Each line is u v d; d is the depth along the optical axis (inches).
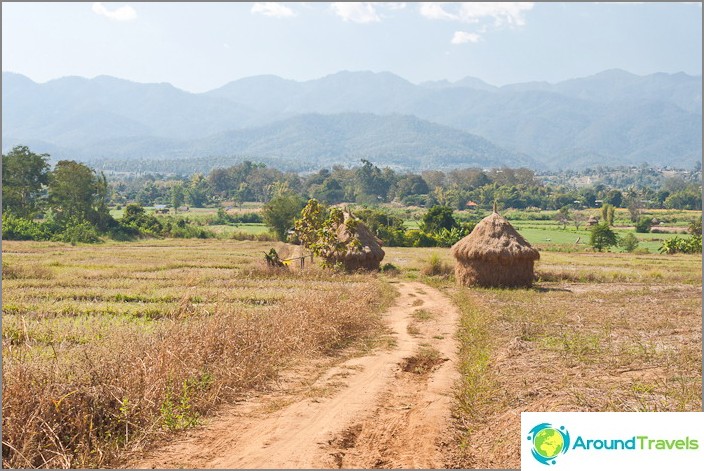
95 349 426.3
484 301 883.4
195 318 573.6
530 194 5871.1
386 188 6663.4
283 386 423.5
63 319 642.2
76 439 301.0
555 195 5984.3
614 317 711.1
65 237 2549.2
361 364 493.0
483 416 362.6
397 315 770.8
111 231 2824.8
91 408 319.0
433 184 7519.7
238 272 1203.9
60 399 306.3
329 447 306.7
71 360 392.2
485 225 1130.0
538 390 384.5
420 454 301.9
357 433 331.6
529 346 534.0
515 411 350.6
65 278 1054.4
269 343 491.5
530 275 1120.8
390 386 427.8
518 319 698.8
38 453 285.1
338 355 532.4
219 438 318.3
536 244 2797.7
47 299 809.5
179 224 3206.2
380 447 311.7
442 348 564.7
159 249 2122.3
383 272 1364.4
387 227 2674.7
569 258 1918.1
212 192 7037.4
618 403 339.0
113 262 1523.1
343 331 607.5
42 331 561.3
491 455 302.4
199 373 392.8
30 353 426.6
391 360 509.0
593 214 5034.5
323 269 1246.9
